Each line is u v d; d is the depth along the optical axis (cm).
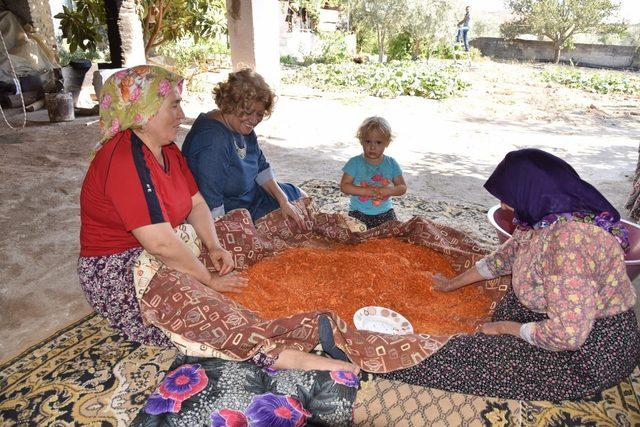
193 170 290
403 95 1094
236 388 194
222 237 286
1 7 971
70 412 204
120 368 231
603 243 176
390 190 349
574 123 880
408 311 253
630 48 1959
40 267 332
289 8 1969
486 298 267
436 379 206
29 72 925
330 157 618
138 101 212
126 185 213
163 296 226
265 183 344
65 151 629
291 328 213
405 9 1559
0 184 494
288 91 1086
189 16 1001
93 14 941
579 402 215
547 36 2106
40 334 260
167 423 178
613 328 193
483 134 766
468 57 1816
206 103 919
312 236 339
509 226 318
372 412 203
